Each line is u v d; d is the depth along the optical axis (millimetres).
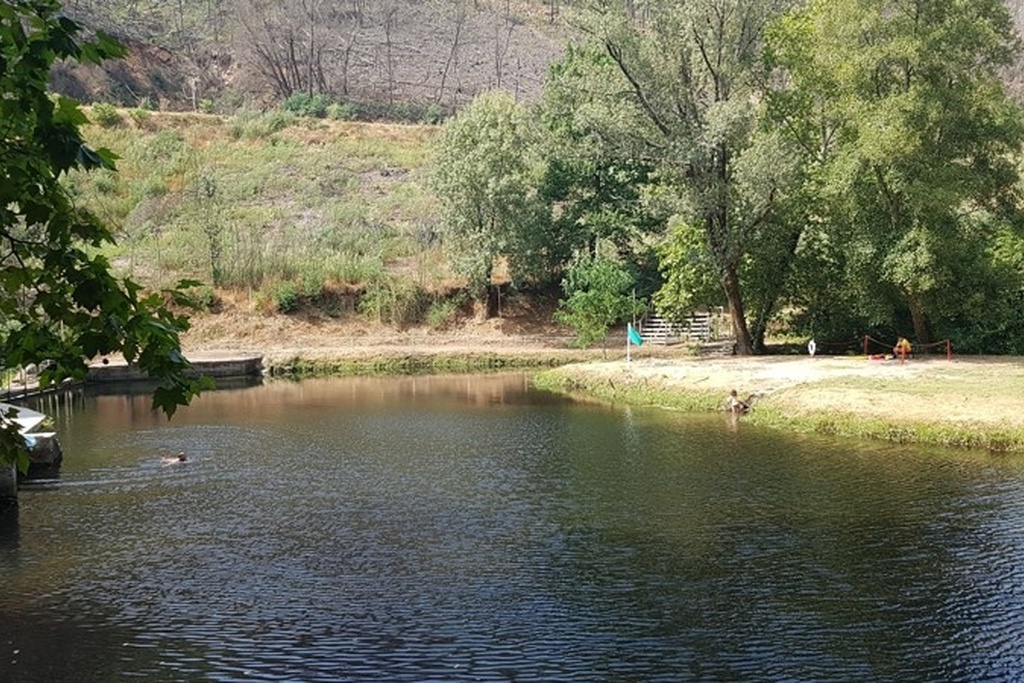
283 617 10930
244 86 80500
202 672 9523
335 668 9594
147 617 10953
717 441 21391
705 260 32750
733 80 32250
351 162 59312
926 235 29031
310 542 13812
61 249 4742
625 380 30422
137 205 50938
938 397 22938
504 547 13477
